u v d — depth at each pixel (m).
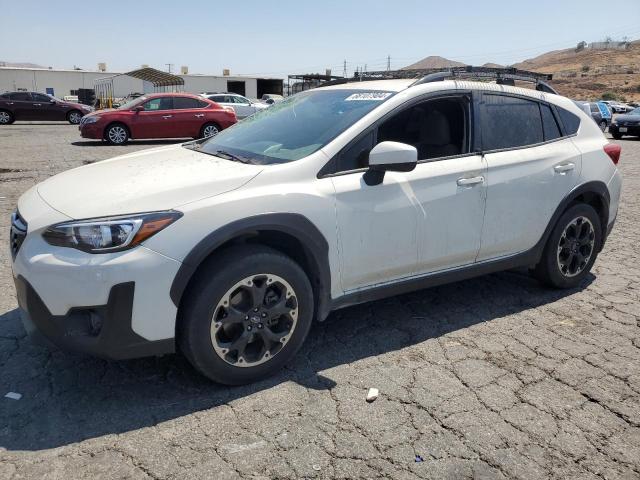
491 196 3.83
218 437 2.63
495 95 4.02
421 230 3.54
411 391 3.06
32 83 51.88
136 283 2.64
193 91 49.31
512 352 3.54
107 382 3.09
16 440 2.58
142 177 3.11
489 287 4.69
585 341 3.72
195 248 2.74
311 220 3.07
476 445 2.62
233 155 3.51
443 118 3.75
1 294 4.30
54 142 16.86
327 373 3.25
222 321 2.89
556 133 4.36
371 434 2.68
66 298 2.64
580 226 4.51
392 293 3.60
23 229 2.85
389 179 3.38
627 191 9.39
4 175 9.97
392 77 4.45
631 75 110.25
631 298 4.50
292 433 2.68
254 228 2.90
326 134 3.40
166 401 2.92
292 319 3.13
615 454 2.59
